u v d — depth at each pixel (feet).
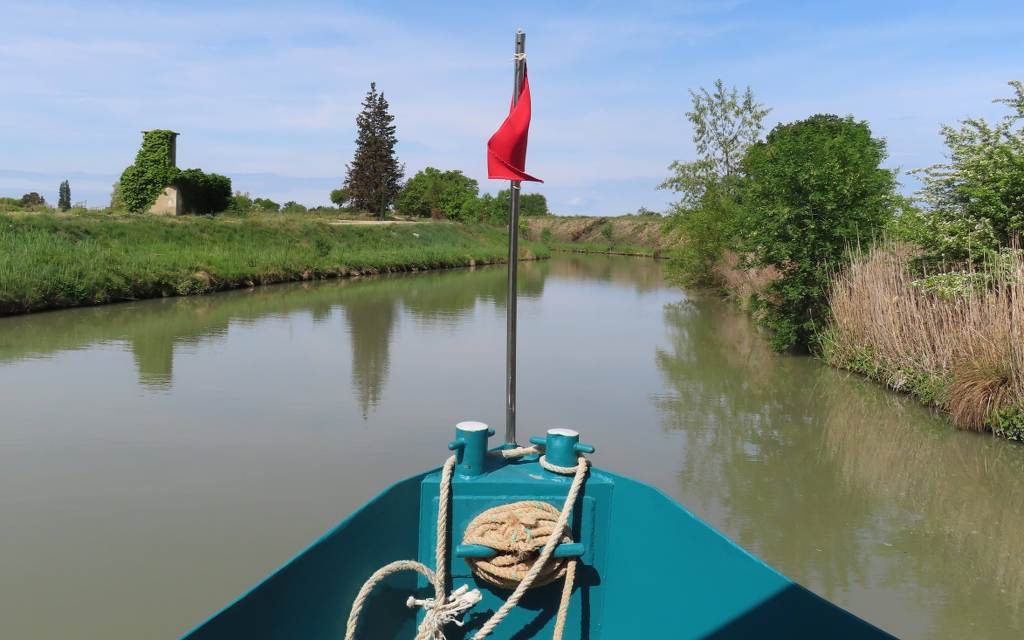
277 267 84.48
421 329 50.14
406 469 21.03
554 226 277.85
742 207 67.36
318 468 21.02
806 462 22.86
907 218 35.99
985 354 26.81
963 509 19.02
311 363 36.68
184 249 80.48
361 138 199.52
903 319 33.88
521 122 9.44
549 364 38.91
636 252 213.46
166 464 21.13
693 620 8.07
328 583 7.48
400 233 137.39
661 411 29.17
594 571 9.31
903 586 14.65
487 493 9.03
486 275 110.22
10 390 29.50
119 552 15.51
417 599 8.66
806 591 6.80
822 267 42.29
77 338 42.34
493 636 9.06
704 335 51.39
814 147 43.06
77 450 22.20
